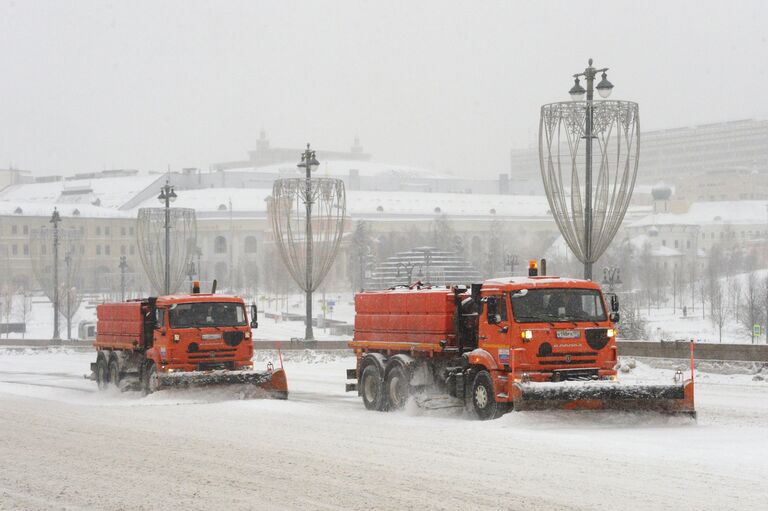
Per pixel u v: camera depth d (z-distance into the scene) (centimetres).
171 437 2667
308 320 7525
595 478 1916
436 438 2494
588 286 2919
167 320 3938
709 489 1803
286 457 2262
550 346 2833
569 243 5078
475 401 2966
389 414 3206
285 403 3594
